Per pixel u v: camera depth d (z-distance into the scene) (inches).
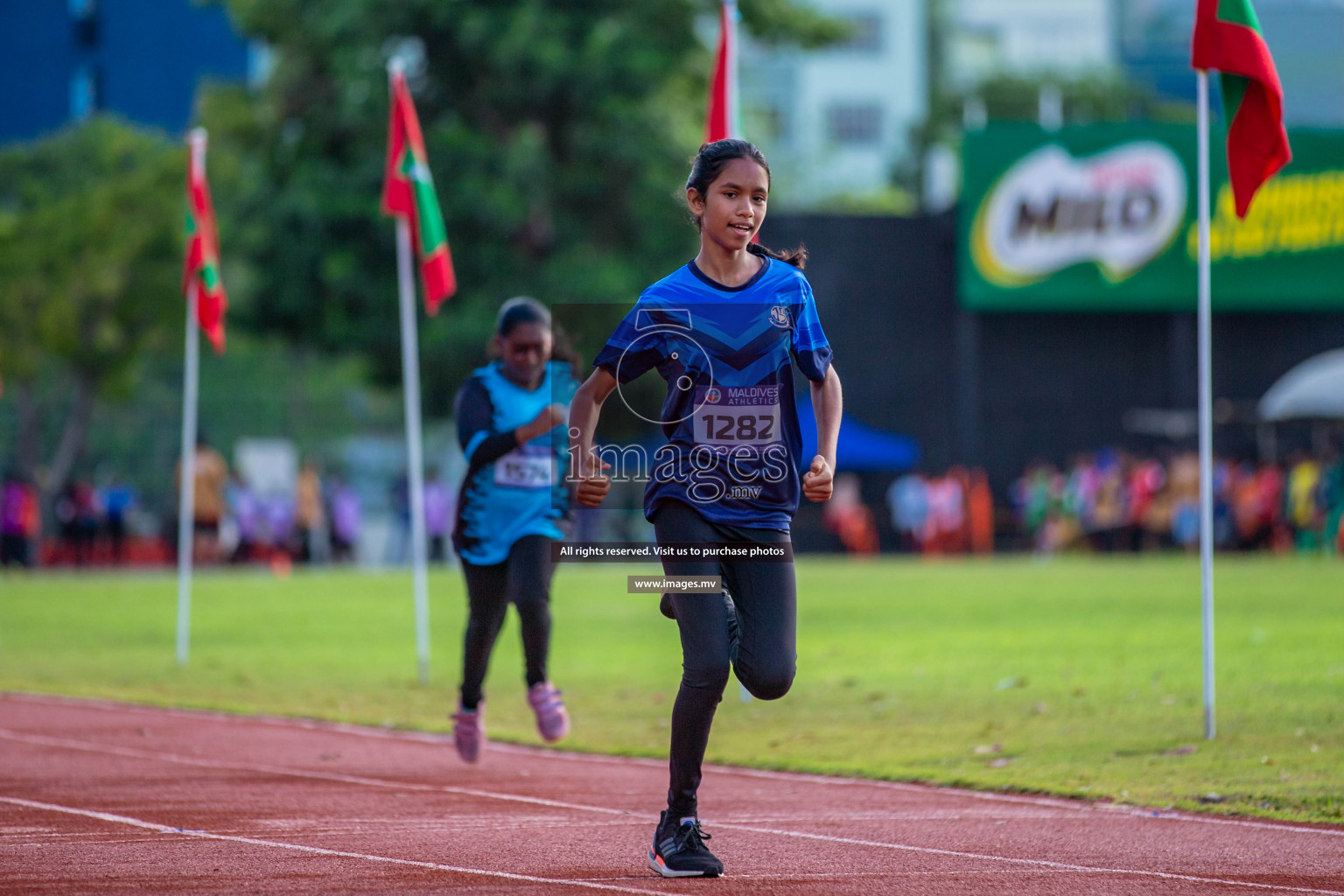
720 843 712.4
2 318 4985.2
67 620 2070.6
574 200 4387.3
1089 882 621.6
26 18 6815.9
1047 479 3914.9
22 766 946.1
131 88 6855.3
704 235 626.5
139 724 1154.7
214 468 3479.3
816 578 2827.3
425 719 1186.0
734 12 1359.5
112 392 5241.1
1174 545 3838.6
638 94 4303.6
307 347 4611.2
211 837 719.1
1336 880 624.7
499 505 909.8
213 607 2298.2
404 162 1471.5
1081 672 1338.6
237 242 4424.2
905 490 4040.4
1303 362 4195.4
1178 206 4104.3
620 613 2212.1
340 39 4269.2
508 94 4318.4
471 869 647.8
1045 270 4121.6
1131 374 4205.2
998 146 4116.6
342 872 639.8
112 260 4960.6
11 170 5467.5
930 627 1804.9
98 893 600.4
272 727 1141.7
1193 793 818.8
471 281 4232.3
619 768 956.6
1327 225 4119.1
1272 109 1027.3
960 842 709.9
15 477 3592.5
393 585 2842.0
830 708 1196.5
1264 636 1574.8
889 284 4197.8
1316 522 3597.4
